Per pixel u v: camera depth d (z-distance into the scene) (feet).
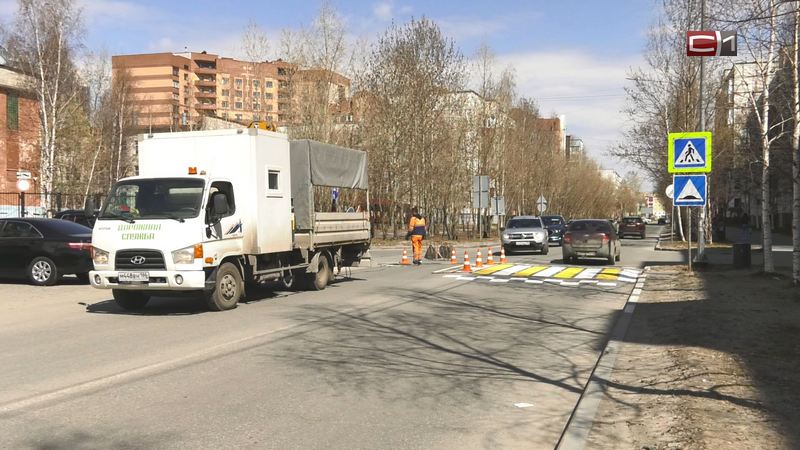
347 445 16.43
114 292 40.47
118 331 32.83
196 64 398.01
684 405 18.86
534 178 194.18
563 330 33.71
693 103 100.68
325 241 51.70
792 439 15.85
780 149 52.31
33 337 31.24
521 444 16.78
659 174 122.42
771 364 23.54
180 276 37.09
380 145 129.18
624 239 181.27
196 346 28.78
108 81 175.32
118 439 16.67
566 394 21.75
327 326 34.19
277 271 45.39
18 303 44.34
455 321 36.24
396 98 130.93
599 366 24.67
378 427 17.93
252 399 20.51
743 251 62.03
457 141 140.15
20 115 152.76
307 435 17.15
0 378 23.02
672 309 38.60
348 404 20.13
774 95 50.11
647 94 110.22
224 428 17.65
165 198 38.86
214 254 38.68
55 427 17.62
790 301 38.17
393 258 94.68
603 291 50.72
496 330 33.58
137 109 214.69
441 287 53.47
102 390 21.42
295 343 29.58
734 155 99.81
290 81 125.90
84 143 152.56
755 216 234.38
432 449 16.26
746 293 42.52
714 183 121.70
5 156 153.07
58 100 136.98
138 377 23.16
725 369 22.95
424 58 132.16
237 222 40.98
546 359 26.94
